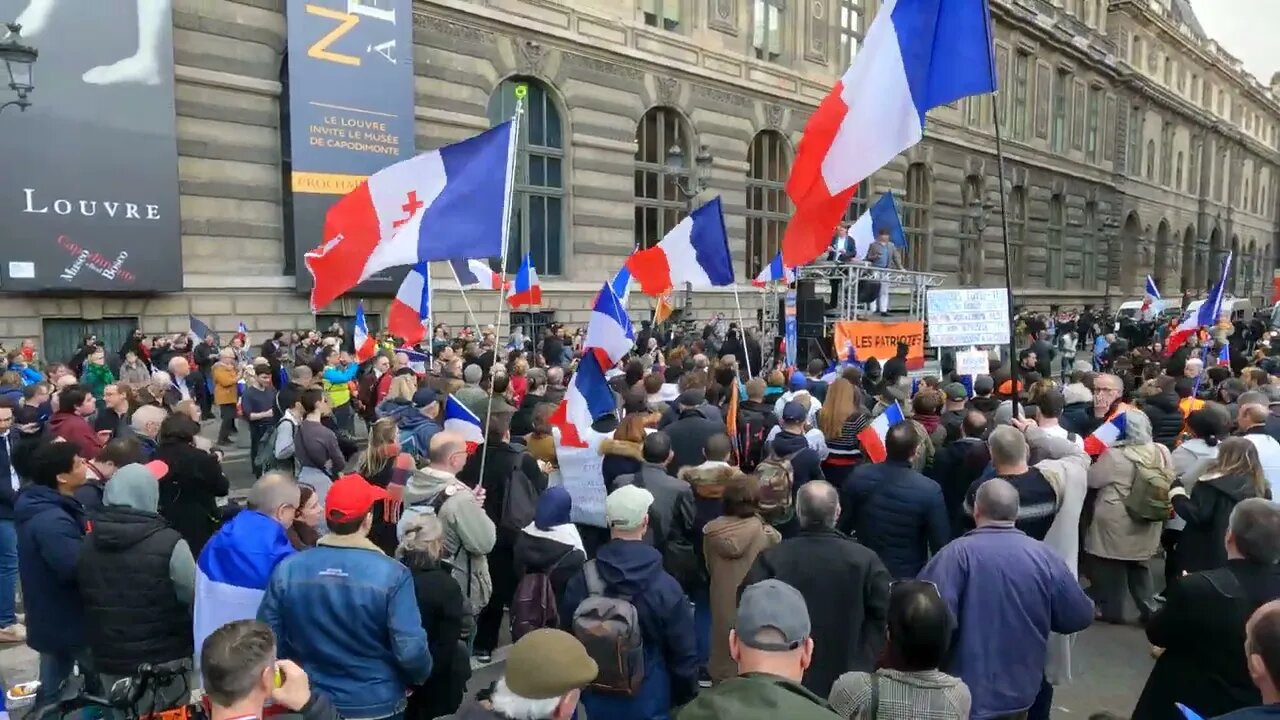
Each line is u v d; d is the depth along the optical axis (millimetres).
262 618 3215
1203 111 62875
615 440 5281
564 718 2361
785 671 2352
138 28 15453
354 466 8062
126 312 16016
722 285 9633
